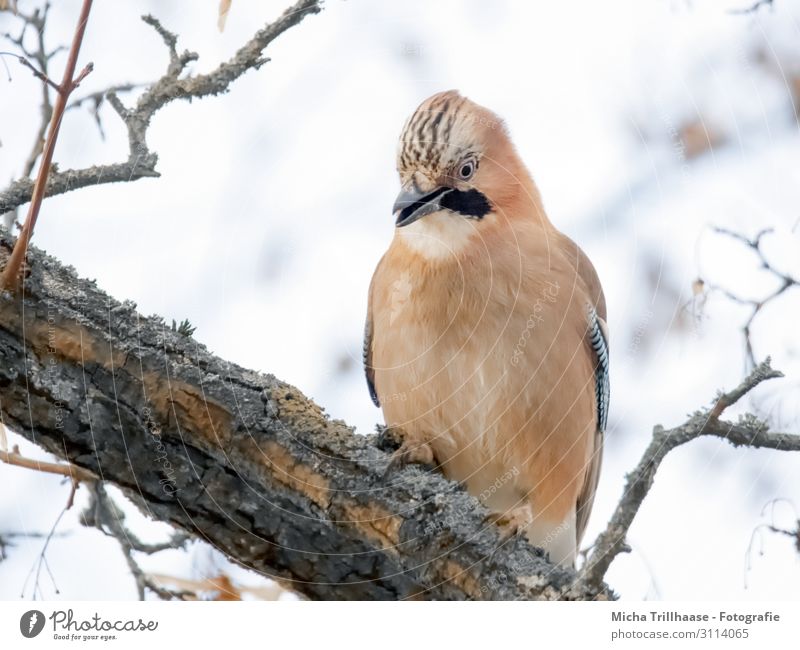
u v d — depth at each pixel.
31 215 6.20
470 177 8.45
